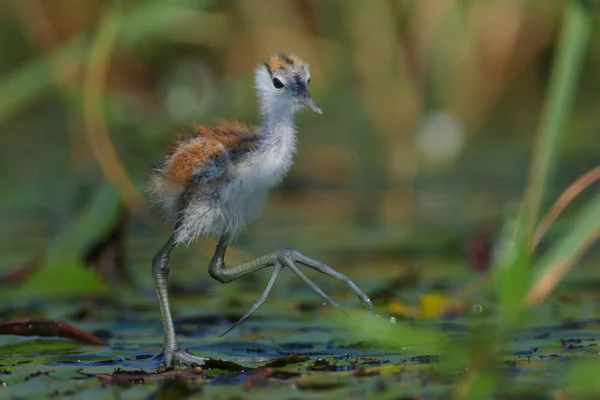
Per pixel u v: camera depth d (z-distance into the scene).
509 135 20.97
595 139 19.77
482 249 12.96
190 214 8.73
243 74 19.30
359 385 7.50
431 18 19.45
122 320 10.55
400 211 16.72
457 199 17.36
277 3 19.28
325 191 18.62
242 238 14.99
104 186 13.34
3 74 20.44
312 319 10.38
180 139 9.19
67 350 9.18
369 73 19.72
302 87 9.31
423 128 19.91
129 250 14.60
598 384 7.22
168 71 19.33
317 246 14.38
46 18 19.42
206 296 11.78
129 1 15.12
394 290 11.51
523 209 10.30
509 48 19.97
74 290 12.13
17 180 19.00
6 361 8.71
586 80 21.77
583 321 9.90
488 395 7.15
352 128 20.09
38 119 22.30
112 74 19.75
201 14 18.28
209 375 7.96
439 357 8.48
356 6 19.33
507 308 7.35
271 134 9.07
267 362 8.41
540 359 8.25
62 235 12.75
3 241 14.95
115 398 7.35
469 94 20.17
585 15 10.61
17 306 11.34
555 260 10.20
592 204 10.39
